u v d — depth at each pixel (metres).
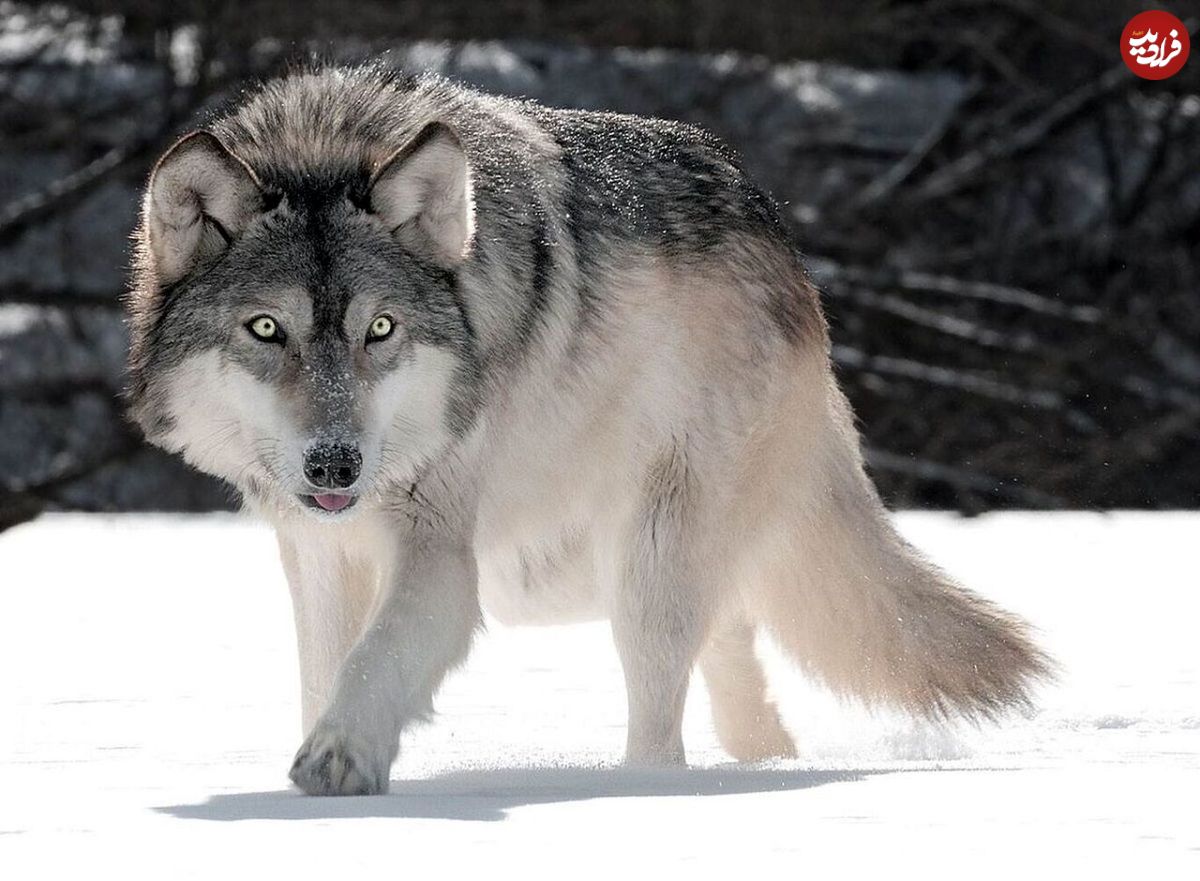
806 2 65.94
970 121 66.62
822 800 10.70
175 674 19.48
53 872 8.52
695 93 63.97
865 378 60.06
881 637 16.67
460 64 61.28
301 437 12.76
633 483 15.78
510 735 16.02
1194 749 13.94
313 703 14.31
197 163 13.16
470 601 13.63
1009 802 10.49
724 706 16.53
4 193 59.91
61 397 56.94
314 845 9.16
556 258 14.82
